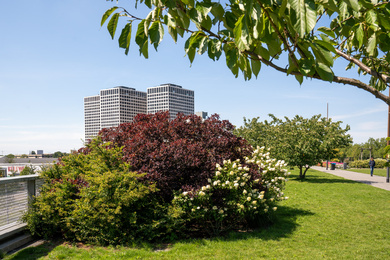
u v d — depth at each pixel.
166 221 6.54
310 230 7.48
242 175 7.16
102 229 6.23
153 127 7.76
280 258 5.52
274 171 8.31
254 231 7.37
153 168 6.73
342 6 1.83
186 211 6.82
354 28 2.14
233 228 7.62
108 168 6.75
